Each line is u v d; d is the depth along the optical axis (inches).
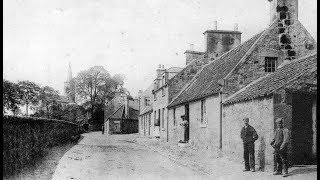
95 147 884.0
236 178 422.3
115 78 1683.1
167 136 1130.7
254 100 526.0
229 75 665.0
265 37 685.9
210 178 431.8
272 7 718.5
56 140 746.2
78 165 528.7
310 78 479.8
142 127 1866.4
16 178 387.5
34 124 519.8
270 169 468.4
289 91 474.9
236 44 1098.7
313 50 684.1
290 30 690.8
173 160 595.2
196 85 987.9
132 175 455.8
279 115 470.0
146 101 1935.3
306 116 489.1
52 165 517.7
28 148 464.8
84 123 1915.6
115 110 2303.2
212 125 704.4
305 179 397.1
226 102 632.4
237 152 579.2
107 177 438.6
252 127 478.3
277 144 428.5
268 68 686.5
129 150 809.5
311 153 488.7
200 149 770.2
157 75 1461.6
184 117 908.6
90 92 1680.6
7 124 370.6
